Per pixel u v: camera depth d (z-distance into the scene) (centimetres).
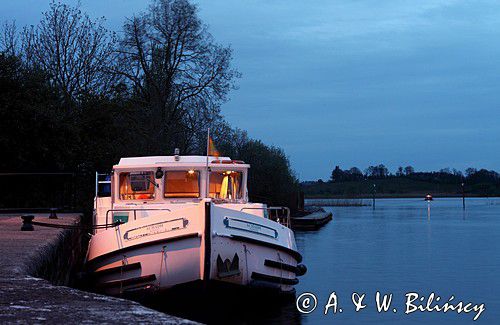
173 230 1413
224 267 1420
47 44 3931
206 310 1487
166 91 4853
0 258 1106
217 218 1410
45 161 3266
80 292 789
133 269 1452
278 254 1553
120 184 1700
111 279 1477
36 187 3212
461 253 3469
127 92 4312
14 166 3167
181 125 4734
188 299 1464
